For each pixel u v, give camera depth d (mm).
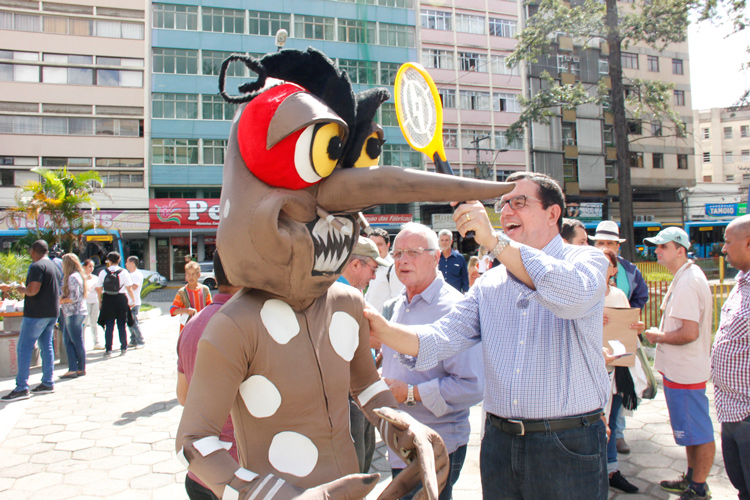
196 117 26312
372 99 1546
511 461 1945
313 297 1509
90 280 8680
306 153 1346
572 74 31906
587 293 1689
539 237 2074
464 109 29812
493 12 30547
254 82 1519
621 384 3439
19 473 3812
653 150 34719
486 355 2078
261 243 1331
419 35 28875
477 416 4824
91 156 25797
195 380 1367
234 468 1255
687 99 35688
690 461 3285
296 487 1196
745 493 2557
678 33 15695
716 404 2652
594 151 32344
